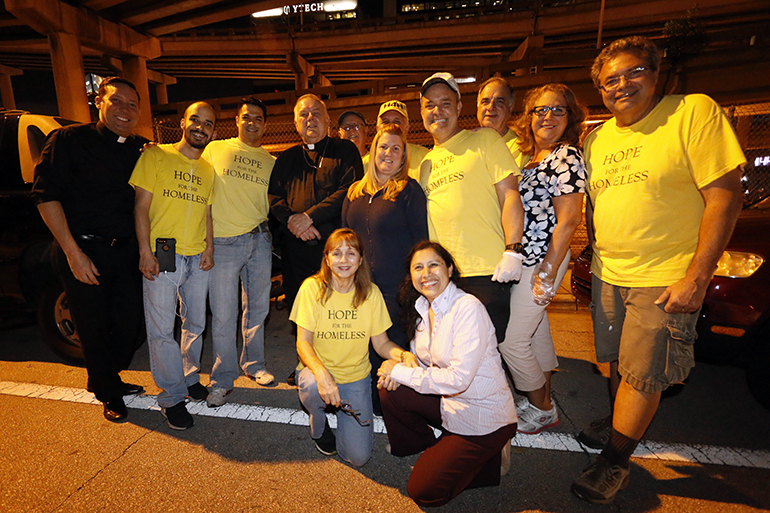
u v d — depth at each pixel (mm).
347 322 2061
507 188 1964
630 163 1802
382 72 43812
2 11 24031
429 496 1688
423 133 15516
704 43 12438
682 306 1616
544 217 2072
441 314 1835
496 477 1848
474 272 2002
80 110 21266
